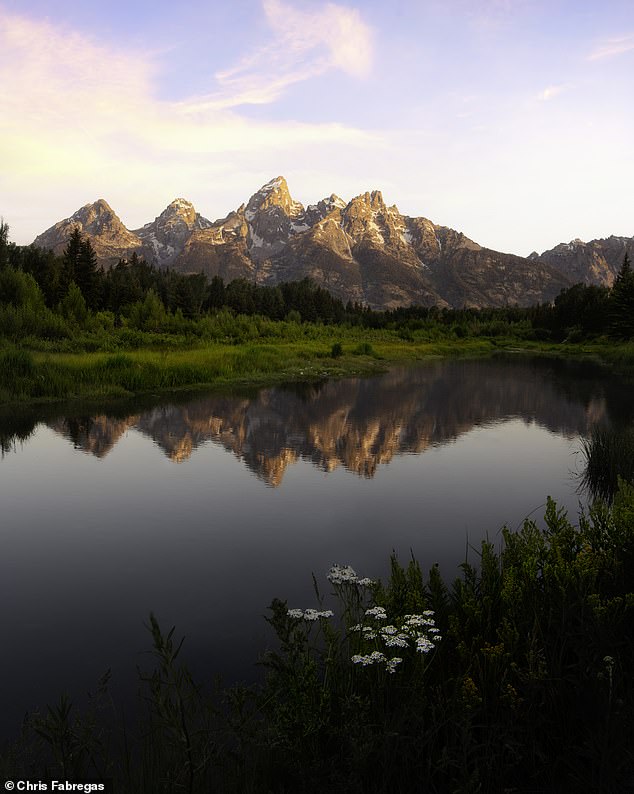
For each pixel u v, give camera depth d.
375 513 7.80
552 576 3.95
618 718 2.80
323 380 27.19
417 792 2.76
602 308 73.06
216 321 52.22
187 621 4.86
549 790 2.77
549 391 23.38
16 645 4.49
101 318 40.91
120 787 2.80
